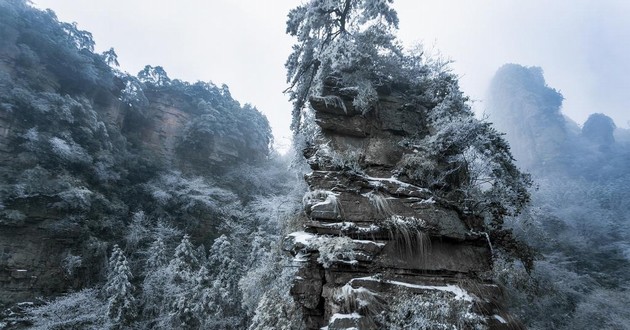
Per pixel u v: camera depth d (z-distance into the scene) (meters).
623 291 22.02
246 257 26.47
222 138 41.69
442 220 6.72
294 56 10.23
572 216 31.20
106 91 34.75
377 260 6.16
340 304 5.62
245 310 20.06
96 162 28.61
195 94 44.03
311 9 9.11
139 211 29.78
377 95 8.08
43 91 28.44
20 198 22.58
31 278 21.45
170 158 38.62
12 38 28.16
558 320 18.91
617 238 30.06
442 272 6.41
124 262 20.92
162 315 20.75
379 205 6.63
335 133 7.75
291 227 8.95
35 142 25.14
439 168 7.47
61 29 33.28
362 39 8.61
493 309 6.22
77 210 24.53
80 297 20.41
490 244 6.93
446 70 8.62
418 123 8.17
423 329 5.52
